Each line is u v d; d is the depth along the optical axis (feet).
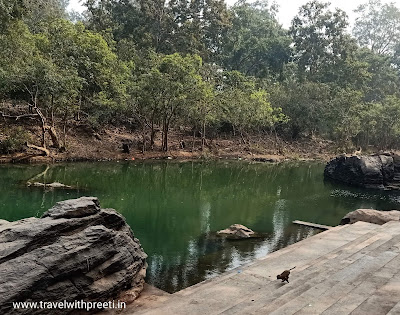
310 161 153.17
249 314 19.83
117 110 121.60
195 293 28.50
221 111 137.80
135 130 142.20
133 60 135.95
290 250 39.17
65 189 70.13
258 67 214.28
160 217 58.59
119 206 63.93
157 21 170.71
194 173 106.83
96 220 29.14
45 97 97.91
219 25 185.88
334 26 198.49
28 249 24.49
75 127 121.29
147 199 71.56
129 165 106.93
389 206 76.18
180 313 24.58
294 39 204.33
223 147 150.61
